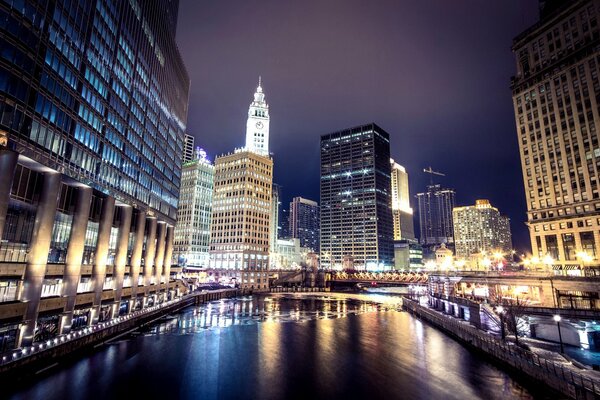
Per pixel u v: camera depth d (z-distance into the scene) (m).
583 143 95.38
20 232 44.41
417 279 140.88
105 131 62.56
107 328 59.66
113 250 71.38
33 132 43.28
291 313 102.88
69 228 55.34
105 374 42.34
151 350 54.72
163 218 97.38
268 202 195.50
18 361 37.66
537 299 88.44
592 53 95.12
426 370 46.72
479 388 39.56
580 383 31.73
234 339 65.06
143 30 81.06
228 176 191.88
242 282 171.00
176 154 109.94
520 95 114.12
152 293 92.88
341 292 194.88
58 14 48.50
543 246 102.25
